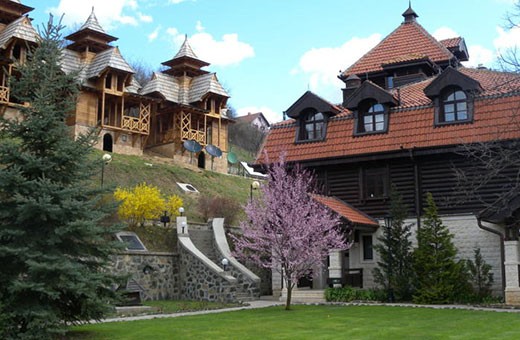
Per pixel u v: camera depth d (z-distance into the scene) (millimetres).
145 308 19000
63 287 11594
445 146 22156
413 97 24938
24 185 11789
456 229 22188
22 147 12523
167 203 29812
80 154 12664
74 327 13883
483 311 17109
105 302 12633
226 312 17875
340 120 25141
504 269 20219
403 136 23266
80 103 41969
